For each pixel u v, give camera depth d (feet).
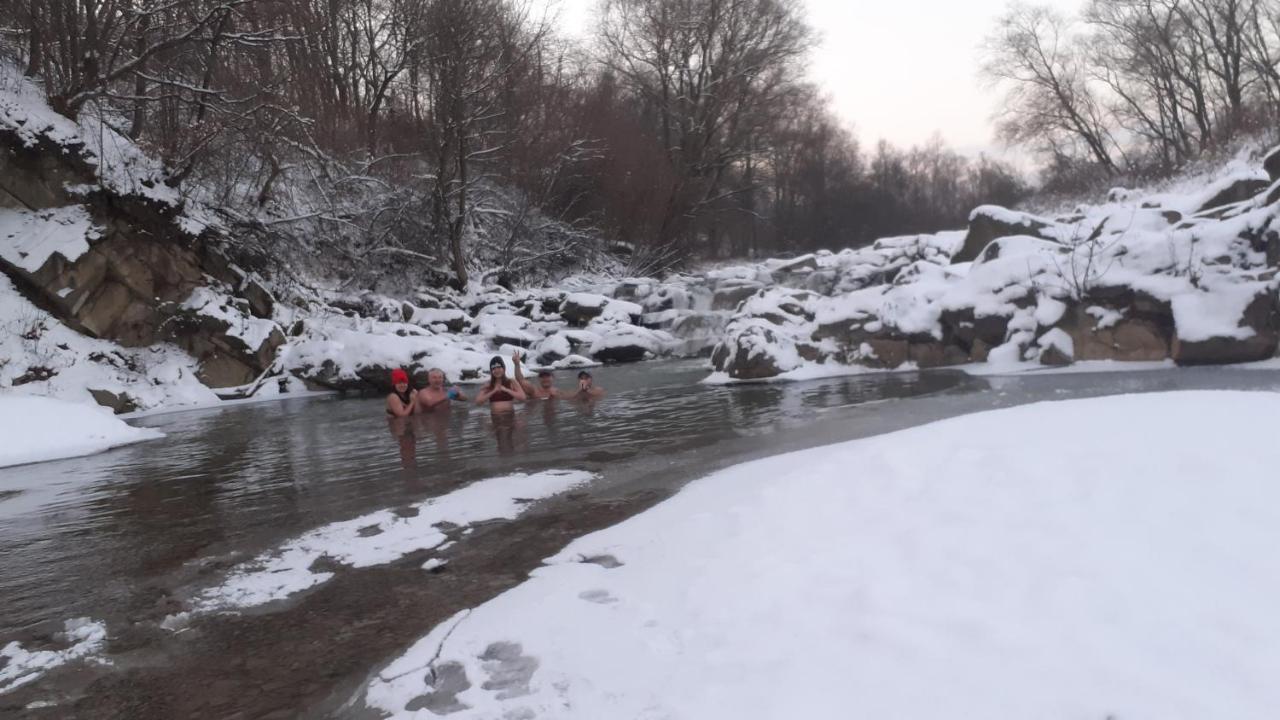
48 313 43.04
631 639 9.62
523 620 10.55
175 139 52.80
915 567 10.21
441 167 75.61
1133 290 35.63
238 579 13.92
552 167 94.73
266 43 57.21
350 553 14.92
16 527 18.75
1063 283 38.14
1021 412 18.95
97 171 46.29
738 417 28.63
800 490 14.48
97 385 41.50
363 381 48.98
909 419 25.11
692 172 123.95
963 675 7.70
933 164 260.21
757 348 42.42
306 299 60.54
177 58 56.85
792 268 90.48
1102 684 7.27
